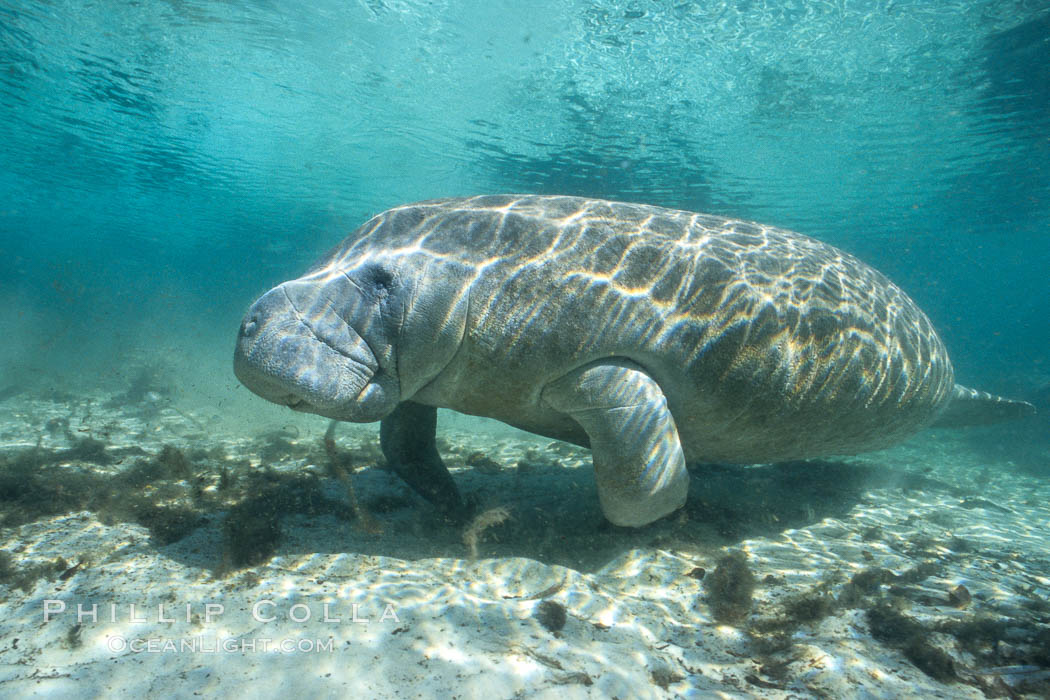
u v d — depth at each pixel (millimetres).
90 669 2123
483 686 2127
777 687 2324
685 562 3611
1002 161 17109
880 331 4188
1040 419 12812
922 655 2531
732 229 3971
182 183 24969
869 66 11828
